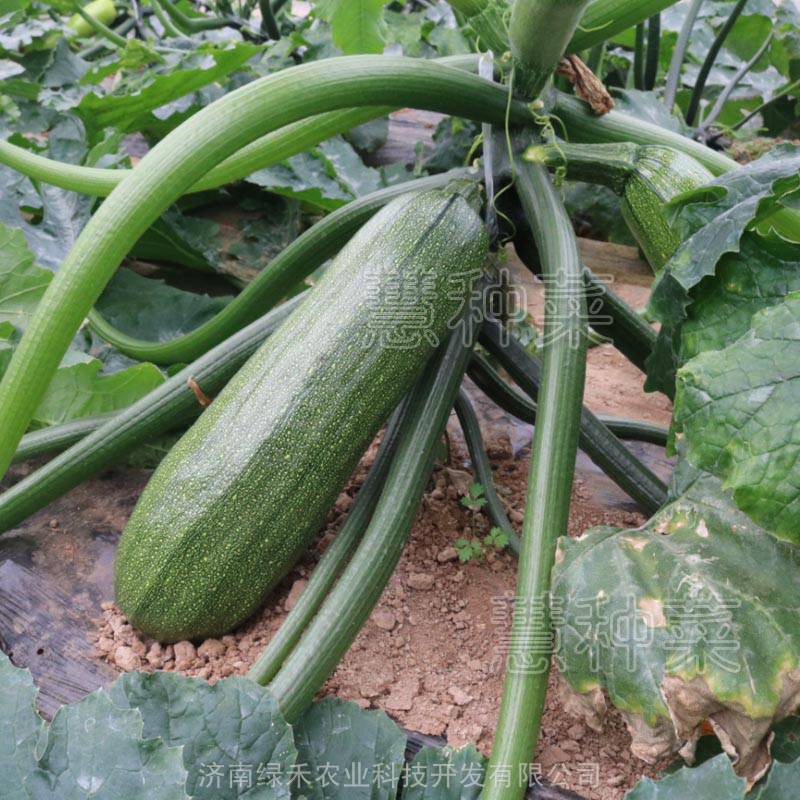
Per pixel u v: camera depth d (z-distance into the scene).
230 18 1.12
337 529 0.53
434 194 0.48
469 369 0.59
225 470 0.44
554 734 0.43
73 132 0.77
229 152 0.44
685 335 0.41
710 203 0.41
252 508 0.44
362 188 0.77
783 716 0.35
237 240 0.82
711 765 0.33
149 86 0.73
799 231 0.45
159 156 0.42
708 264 0.39
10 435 0.44
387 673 0.45
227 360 0.53
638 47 0.98
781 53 1.10
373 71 0.47
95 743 0.33
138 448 0.56
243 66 0.83
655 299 0.42
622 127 0.55
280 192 0.77
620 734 0.43
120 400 0.58
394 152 1.03
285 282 0.58
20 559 0.51
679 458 0.42
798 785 0.34
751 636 0.35
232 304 0.60
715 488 0.40
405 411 0.50
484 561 0.52
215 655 0.46
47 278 0.58
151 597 0.44
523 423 0.65
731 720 0.35
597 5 0.52
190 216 0.82
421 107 0.50
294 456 0.44
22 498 0.51
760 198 0.39
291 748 0.37
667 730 0.36
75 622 0.48
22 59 0.93
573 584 0.38
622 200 0.52
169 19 1.22
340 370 0.44
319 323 0.45
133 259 0.82
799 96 1.08
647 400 0.70
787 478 0.33
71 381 0.56
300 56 1.03
